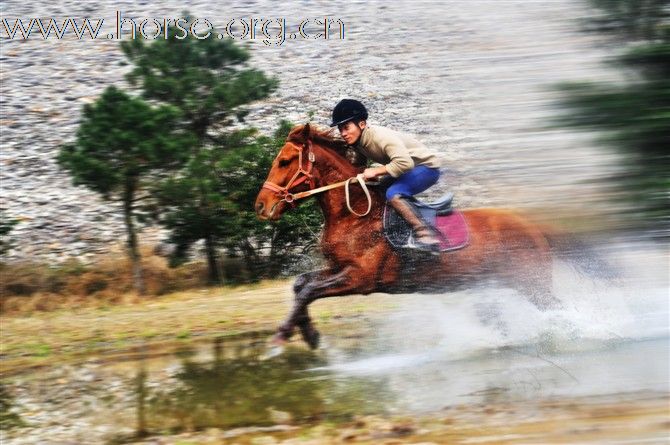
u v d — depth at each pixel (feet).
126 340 42.70
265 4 118.32
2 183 79.56
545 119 20.77
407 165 33.17
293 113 87.66
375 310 45.44
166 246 65.41
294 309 34.40
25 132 89.51
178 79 60.49
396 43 103.55
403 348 35.50
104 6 119.65
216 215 57.98
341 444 24.14
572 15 20.63
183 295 55.47
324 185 34.19
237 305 50.52
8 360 39.63
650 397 25.73
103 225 71.41
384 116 83.66
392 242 33.45
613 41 20.17
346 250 33.71
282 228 59.52
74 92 98.02
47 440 26.68
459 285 34.06
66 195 77.46
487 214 34.47
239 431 26.27
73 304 54.34
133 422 28.09
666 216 19.65
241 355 37.06
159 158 54.34
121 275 59.82
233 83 61.57
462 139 72.28
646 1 19.85
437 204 34.40
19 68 104.22
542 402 26.32
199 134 61.62
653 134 19.27
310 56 101.96
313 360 34.63
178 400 30.30
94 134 54.19
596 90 19.65
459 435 23.98
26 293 56.24
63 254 65.72
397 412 26.81
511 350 33.40
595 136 19.84
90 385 33.55
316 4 118.32
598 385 27.45
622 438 22.57
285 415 27.58
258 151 57.77
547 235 33.73
